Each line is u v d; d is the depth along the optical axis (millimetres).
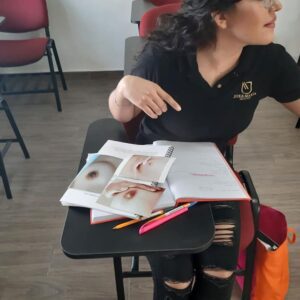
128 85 888
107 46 3078
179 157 975
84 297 1448
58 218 1808
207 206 808
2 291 1482
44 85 3068
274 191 1939
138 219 767
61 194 1956
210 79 979
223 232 939
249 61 948
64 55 3096
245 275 1176
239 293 1400
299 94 1034
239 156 2201
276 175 2053
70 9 2875
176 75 963
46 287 1490
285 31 3012
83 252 709
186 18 922
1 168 1849
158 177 857
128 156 940
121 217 776
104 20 2947
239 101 1003
